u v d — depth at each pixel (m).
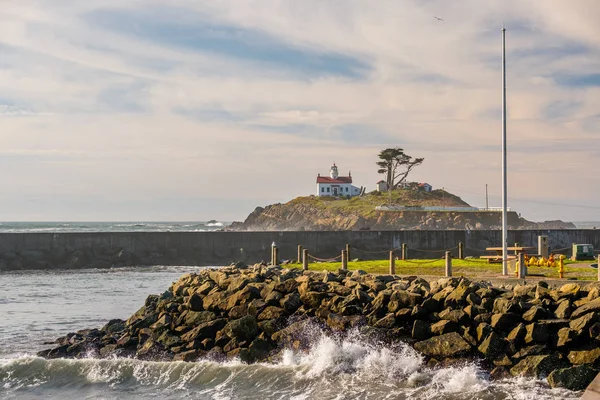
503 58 32.62
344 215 161.75
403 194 179.12
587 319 18.67
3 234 73.25
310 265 38.47
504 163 31.97
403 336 21.05
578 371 17.64
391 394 18.56
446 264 29.84
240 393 19.89
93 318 35.38
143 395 20.33
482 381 18.53
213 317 25.61
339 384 19.72
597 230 93.38
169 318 26.42
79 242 77.06
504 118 32.28
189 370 22.02
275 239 85.31
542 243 39.06
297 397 18.95
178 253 81.19
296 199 194.38
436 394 18.27
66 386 21.75
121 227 197.75
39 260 73.69
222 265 80.62
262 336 23.44
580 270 31.17
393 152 185.75
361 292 23.42
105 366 23.08
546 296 21.38
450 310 20.97
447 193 185.25
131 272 68.25
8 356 25.62
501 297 21.50
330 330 22.44
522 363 18.69
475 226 138.25
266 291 25.75
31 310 38.28
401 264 37.19
